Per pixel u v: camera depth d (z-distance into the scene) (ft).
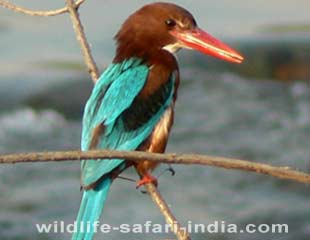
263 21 72.49
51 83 62.64
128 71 31.40
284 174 23.50
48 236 46.98
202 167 52.42
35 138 57.36
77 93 61.57
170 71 31.86
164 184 51.19
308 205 48.78
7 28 71.00
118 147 30.25
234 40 69.00
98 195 28.94
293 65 66.39
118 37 32.50
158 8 32.50
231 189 50.70
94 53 67.31
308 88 63.36
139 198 49.42
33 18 72.64
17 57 66.64
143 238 46.80
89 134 30.14
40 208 49.19
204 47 32.09
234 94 62.23
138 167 30.22
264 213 48.19
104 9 74.38
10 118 59.16
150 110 30.99
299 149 55.21
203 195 50.11
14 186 51.34
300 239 46.44
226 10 74.59
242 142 56.18
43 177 52.19
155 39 32.14
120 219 47.60
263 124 58.34
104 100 30.50
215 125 58.23
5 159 23.34
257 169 23.58
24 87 62.39
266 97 61.93
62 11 31.07
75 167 53.06
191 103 61.00
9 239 46.80
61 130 58.23
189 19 32.48
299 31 70.49
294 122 58.44
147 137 30.96
